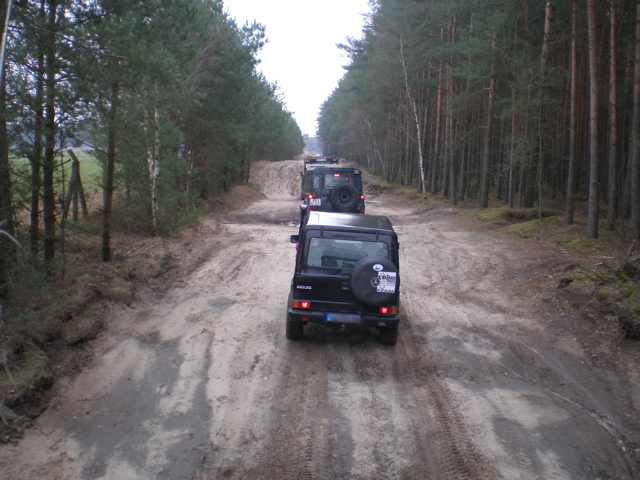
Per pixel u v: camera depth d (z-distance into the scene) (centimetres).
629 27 1753
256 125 3005
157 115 1366
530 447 501
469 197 3325
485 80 2205
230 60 1902
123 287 966
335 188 1875
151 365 675
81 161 1319
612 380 666
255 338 785
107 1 800
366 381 646
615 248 1345
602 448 504
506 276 1210
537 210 2114
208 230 1800
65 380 608
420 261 1385
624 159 2203
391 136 4725
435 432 525
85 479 429
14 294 735
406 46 3188
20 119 729
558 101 1956
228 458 466
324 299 733
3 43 576
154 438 496
